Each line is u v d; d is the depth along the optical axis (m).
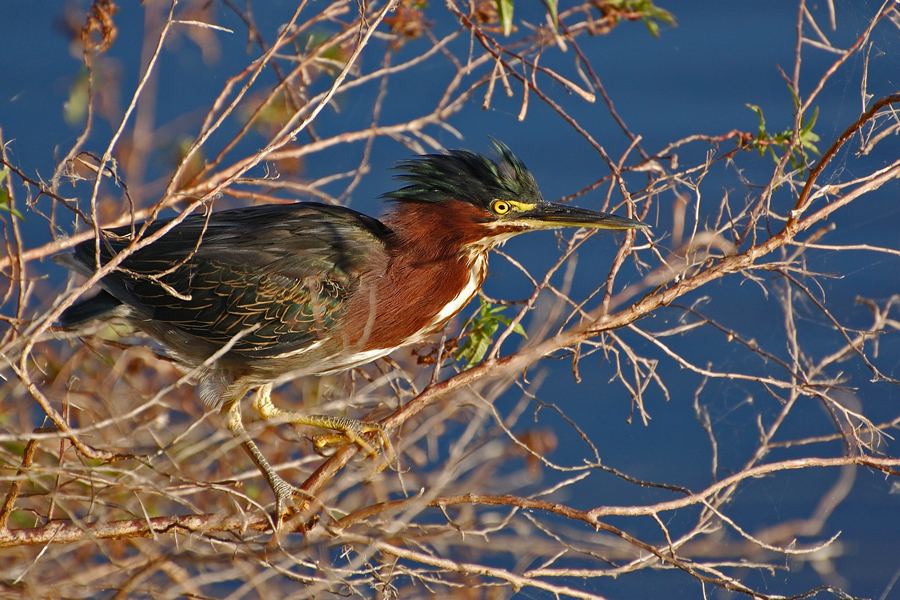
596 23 11.00
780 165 8.59
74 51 12.79
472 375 8.27
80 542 7.59
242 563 7.34
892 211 14.15
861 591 12.07
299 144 13.84
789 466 7.89
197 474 9.37
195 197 9.88
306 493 8.51
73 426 9.67
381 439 9.47
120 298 10.12
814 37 15.62
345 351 10.02
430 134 14.65
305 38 12.52
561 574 7.65
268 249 9.88
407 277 9.94
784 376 13.39
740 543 11.30
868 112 7.66
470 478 9.99
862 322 13.59
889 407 13.27
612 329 8.75
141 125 13.02
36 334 6.61
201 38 13.31
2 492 8.37
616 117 9.61
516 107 15.52
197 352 10.26
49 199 11.95
